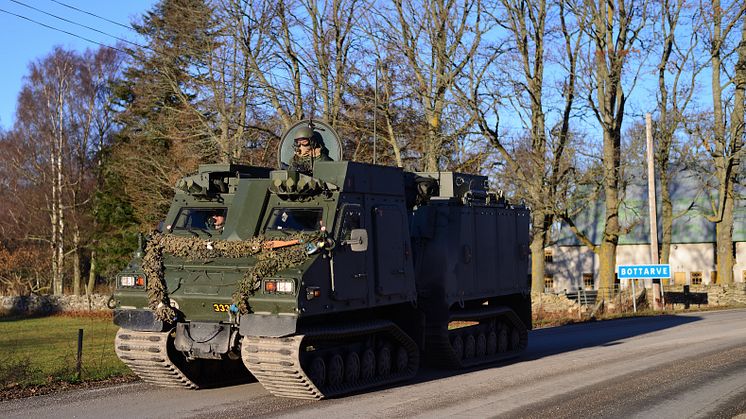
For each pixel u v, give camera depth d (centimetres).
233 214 1227
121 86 4328
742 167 5053
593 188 4409
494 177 3612
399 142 3388
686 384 1318
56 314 4072
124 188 4066
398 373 1350
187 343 1165
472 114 3212
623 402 1157
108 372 1417
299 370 1082
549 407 1117
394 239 1320
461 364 1517
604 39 3544
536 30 3491
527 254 1823
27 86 5188
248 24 3017
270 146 3247
